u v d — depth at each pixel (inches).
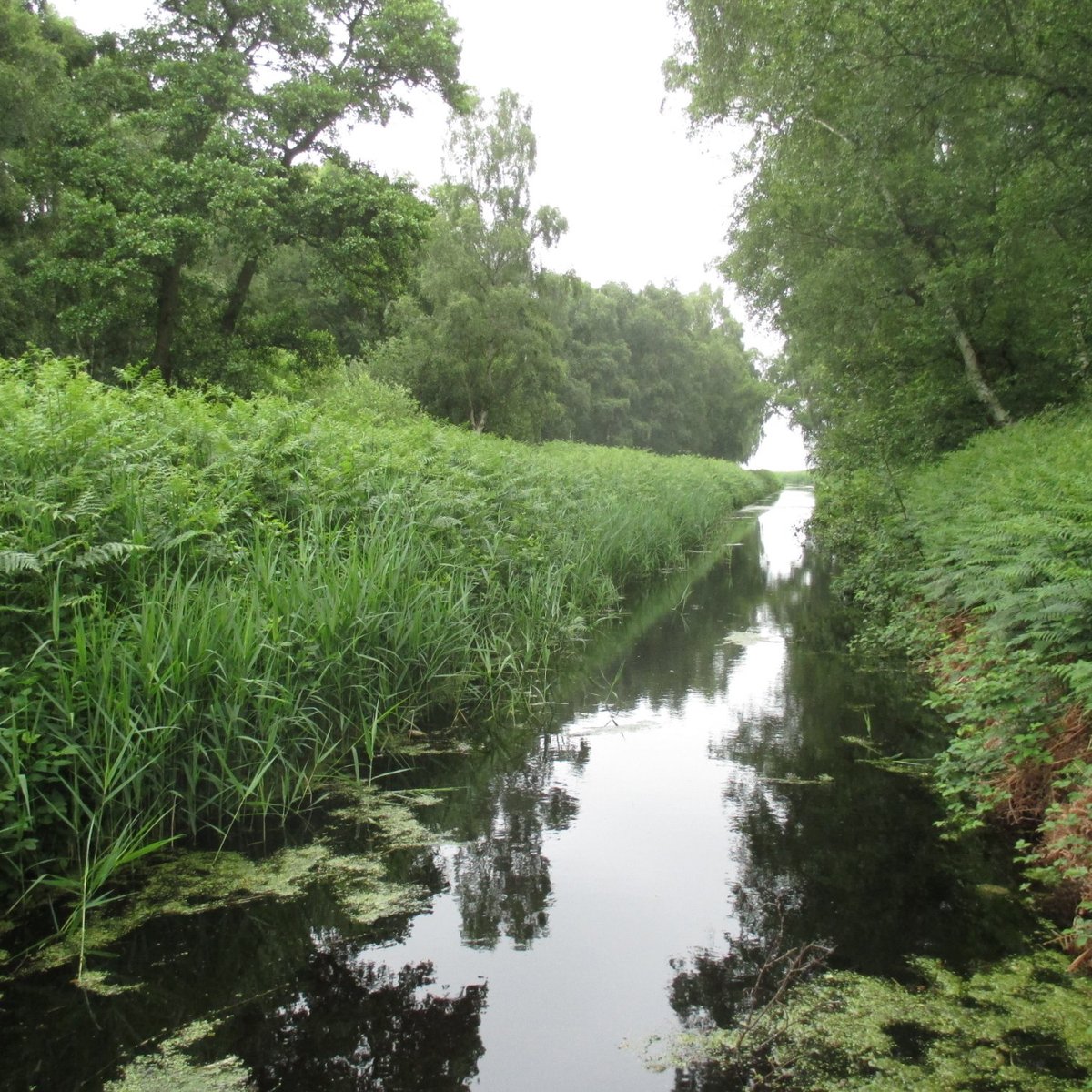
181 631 179.8
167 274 769.6
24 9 870.4
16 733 142.4
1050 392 574.9
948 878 160.7
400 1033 118.7
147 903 152.6
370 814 192.7
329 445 316.2
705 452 2829.7
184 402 303.7
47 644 160.2
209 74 748.6
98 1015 122.2
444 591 279.7
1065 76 423.2
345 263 782.5
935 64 435.5
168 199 713.0
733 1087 106.6
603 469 678.5
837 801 199.5
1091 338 515.8
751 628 411.5
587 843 178.7
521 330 1411.2
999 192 520.1
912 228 585.6
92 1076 109.6
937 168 551.8
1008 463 359.6
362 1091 106.8
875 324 631.8
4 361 266.1
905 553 403.2
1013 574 199.9
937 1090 104.2
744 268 693.9
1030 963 132.3
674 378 2672.2
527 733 250.1
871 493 485.4
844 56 448.1
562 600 396.8
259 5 764.6
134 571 191.2
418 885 160.7
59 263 726.5
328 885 160.6
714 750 235.6
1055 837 158.4
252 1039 117.3
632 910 151.9
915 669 320.5
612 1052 114.3
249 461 266.1
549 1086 107.6
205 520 213.3
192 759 175.9
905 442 595.8
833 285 614.5
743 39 582.9
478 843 178.7
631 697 289.1
